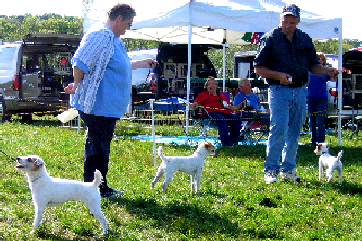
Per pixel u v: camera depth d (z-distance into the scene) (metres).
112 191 5.41
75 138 10.36
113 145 9.60
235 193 5.91
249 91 11.52
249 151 9.71
